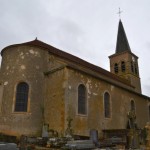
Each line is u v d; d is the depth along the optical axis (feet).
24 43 75.25
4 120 66.85
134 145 64.03
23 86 70.28
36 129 66.33
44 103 70.79
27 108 67.36
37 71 72.90
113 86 86.48
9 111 67.21
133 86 123.34
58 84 68.49
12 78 71.31
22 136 46.55
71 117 64.69
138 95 100.73
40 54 75.72
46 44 93.35
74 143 46.47
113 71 140.87
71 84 67.97
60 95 66.33
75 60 94.32
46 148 47.47
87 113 70.64
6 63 74.90
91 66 105.19
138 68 143.64
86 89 73.05
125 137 65.92
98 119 74.33
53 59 79.10
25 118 66.23
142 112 100.27
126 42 148.25
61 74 68.69
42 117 68.85
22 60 72.95
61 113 63.67
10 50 76.02
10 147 34.53
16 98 68.69
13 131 64.85
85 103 71.56
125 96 92.07
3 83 72.23
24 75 70.95
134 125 87.71
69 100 65.82
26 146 45.14
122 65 138.31
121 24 158.30
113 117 81.51
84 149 47.14
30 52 74.18
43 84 72.90
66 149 45.85
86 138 64.90
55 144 49.60
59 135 61.57
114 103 84.33
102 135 73.00
